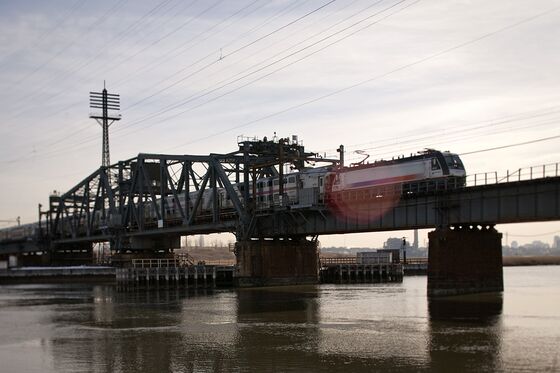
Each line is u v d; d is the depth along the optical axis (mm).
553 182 55562
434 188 68250
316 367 31359
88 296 83125
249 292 80188
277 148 91688
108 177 129500
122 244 122500
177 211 112438
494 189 60250
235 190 96250
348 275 109250
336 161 93562
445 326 43625
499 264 66938
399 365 31328
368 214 74312
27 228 171500
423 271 149125
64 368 32812
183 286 93250
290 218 86250
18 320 54312
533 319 46688
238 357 34375
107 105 144750
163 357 35031
